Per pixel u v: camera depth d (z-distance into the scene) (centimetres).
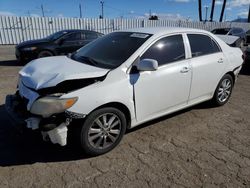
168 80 372
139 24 2462
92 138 314
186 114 468
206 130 405
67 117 286
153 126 413
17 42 2003
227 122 439
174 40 392
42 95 288
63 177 283
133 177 285
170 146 353
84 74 302
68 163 310
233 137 385
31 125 287
